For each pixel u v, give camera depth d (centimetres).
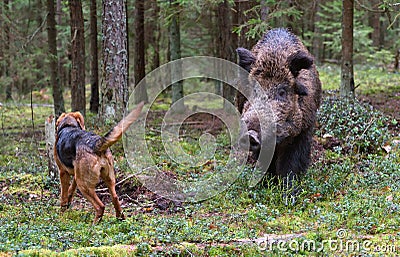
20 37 1766
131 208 812
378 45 2930
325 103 1324
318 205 795
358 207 744
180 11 1506
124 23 1259
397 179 900
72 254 546
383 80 2200
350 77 1423
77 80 1631
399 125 1297
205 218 741
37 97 2677
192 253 573
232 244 604
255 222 715
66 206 785
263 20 1387
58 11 2325
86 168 689
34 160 1177
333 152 1096
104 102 1255
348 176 934
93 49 1938
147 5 2200
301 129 855
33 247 569
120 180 927
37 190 912
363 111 1242
